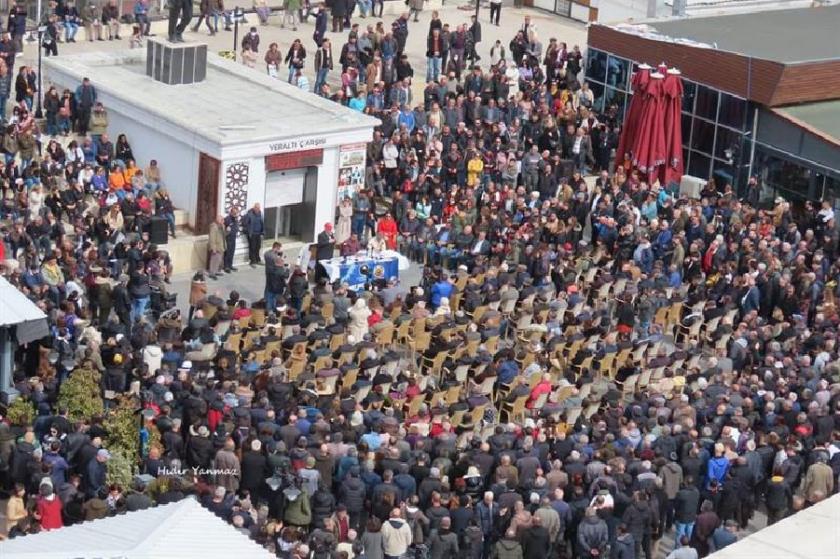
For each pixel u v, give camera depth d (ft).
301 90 251.39
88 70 247.09
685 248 228.63
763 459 167.32
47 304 183.01
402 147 244.63
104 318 198.59
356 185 239.30
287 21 297.33
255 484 156.56
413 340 198.49
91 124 236.63
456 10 320.50
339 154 236.22
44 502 145.69
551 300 208.33
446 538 148.15
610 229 230.68
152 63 249.14
